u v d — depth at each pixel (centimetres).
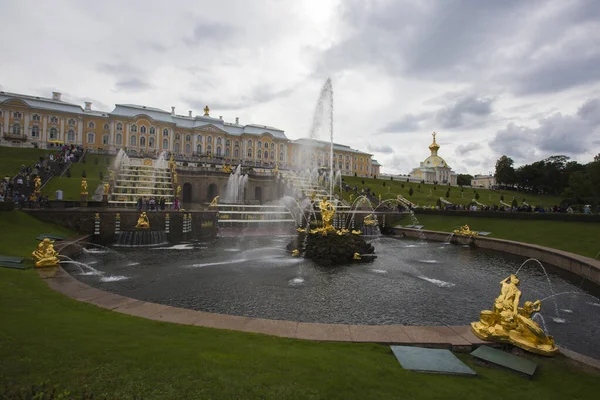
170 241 3788
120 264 2508
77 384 629
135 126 9750
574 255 2627
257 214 4881
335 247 2738
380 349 941
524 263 2859
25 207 3584
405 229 5012
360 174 13950
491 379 800
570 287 2150
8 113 8650
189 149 10812
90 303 1246
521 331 990
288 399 628
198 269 2370
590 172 7562
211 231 4175
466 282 2205
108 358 743
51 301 1232
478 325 1071
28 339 812
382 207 6122
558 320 1608
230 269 2384
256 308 1597
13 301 1171
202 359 771
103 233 3522
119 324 1020
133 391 620
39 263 1798
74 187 4703
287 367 762
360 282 2117
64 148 6862
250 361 781
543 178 11219
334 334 1030
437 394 695
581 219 3666
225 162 8538
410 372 796
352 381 719
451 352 943
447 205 6519
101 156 7225
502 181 12325
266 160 11781
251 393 640
